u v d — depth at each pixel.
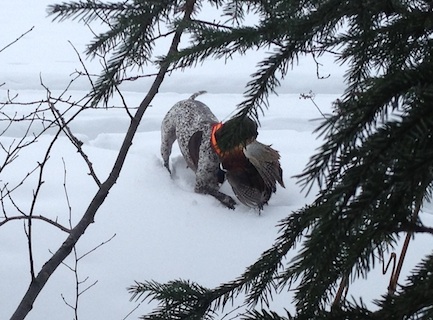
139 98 8.52
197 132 5.51
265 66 1.63
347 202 1.24
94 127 7.49
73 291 4.19
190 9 2.12
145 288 2.24
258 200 5.16
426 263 1.44
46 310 4.01
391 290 1.76
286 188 5.74
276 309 3.90
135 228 4.93
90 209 2.53
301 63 9.91
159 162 6.00
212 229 5.01
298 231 1.97
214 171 5.39
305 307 1.66
